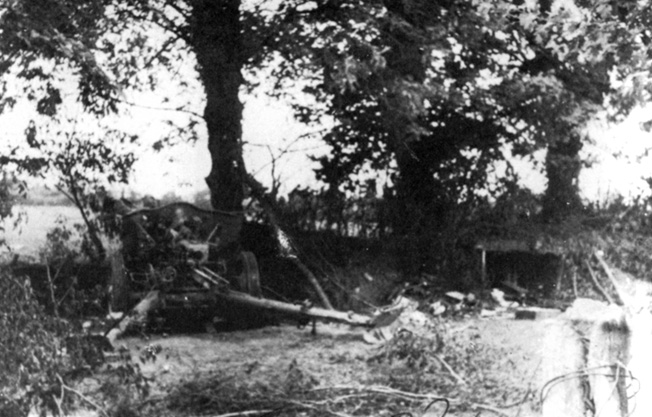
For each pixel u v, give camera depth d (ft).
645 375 19.34
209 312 34.04
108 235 34.50
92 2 29.91
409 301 35.19
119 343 29.07
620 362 18.79
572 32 35.91
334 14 37.06
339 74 35.22
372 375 26.50
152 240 33.24
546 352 19.80
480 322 34.81
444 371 26.84
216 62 36.17
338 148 39.96
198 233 34.30
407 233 40.81
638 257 41.06
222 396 23.66
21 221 33.09
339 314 33.19
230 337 31.86
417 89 37.81
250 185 38.29
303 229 39.29
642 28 34.14
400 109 37.93
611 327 19.10
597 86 43.34
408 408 23.40
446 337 30.58
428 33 38.22
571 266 40.91
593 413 18.99
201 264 33.58
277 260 38.73
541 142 42.24
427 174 42.01
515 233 41.75
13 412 21.06
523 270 41.81
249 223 38.37
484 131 42.86
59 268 30.40
